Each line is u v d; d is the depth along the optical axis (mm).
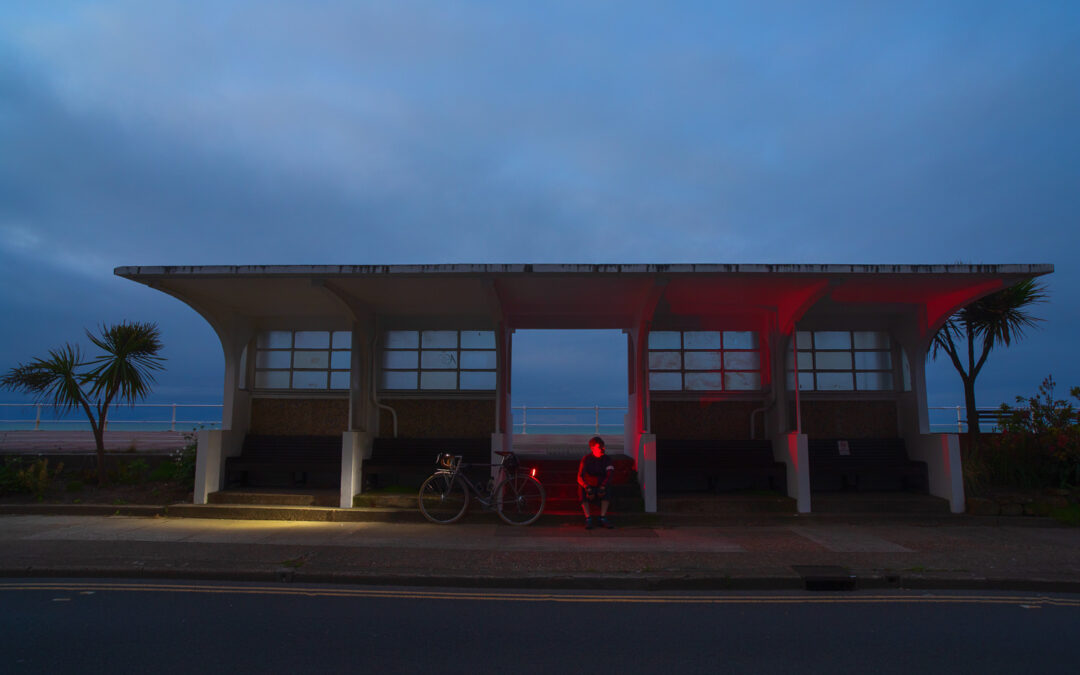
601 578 6883
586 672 4484
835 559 7656
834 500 10336
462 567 7285
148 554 7781
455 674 4430
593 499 9539
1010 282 9594
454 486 10727
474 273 9180
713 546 8367
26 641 5035
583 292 10430
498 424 10797
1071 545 8438
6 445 14453
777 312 11570
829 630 5441
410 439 11578
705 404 12039
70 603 6113
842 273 9078
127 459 12664
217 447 10977
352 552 7961
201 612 5855
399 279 9664
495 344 12164
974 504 10070
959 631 5422
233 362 11594
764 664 4645
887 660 4727
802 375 11977
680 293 10562
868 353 12078
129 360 12078
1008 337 12289
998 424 11828
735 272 9117
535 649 4949
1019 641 5160
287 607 6055
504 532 9273
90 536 8812
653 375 12102
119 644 4969
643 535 9086
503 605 6207
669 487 11242
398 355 12242
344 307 10625
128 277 9547
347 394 12023
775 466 10789
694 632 5387
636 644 5078
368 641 5109
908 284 9805
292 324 12289
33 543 8367
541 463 11242
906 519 9977
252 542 8492
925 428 11273
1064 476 10789
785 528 9602
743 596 6555
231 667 4512
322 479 11750
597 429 18922
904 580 6922
